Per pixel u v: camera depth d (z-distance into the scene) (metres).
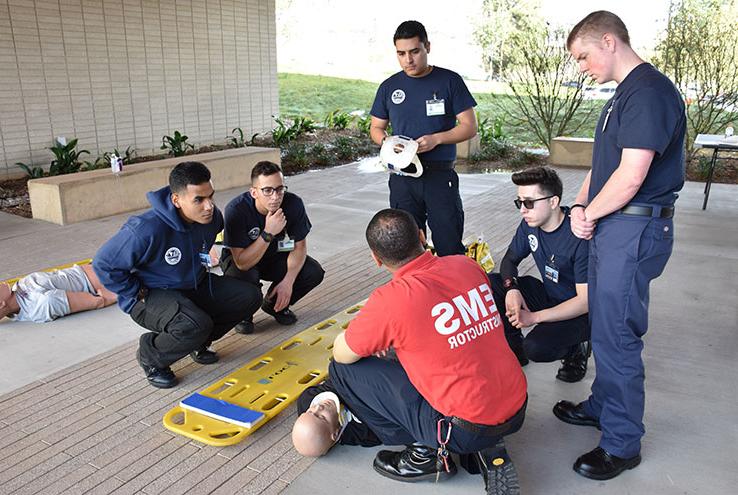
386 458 2.43
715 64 9.41
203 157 7.81
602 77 2.23
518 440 2.64
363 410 2.42
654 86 2.07
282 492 2.32
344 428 2.52
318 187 8.12
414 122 3.98
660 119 2.05
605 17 2.17
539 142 11.95
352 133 12.51
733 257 5.15
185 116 9.99
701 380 3.14
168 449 2.58
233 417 2.70
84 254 5.21
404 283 2.09
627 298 2.25
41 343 3.58
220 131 10.68
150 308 2.98
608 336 2.32
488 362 2.08
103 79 8.66
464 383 2.04
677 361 3.34
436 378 2.06
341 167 9.76
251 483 2.37
